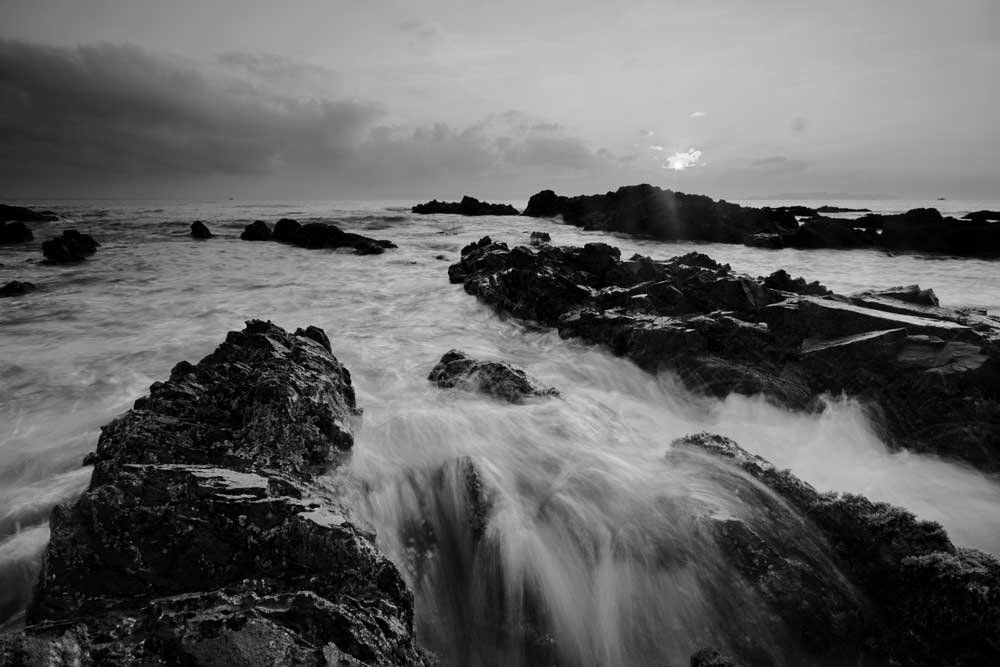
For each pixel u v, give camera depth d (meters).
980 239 30.47
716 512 4.51
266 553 3.65
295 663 2.64
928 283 20.47
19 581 4.33
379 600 3.45
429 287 17.27
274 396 5.37
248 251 27.00
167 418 5.04
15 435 7.06
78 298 15.69
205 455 4.73
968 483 6.55
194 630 2.72
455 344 11.22
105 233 35.25
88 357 10.25
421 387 8.39
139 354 10.44
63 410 7.91
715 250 32.09
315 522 3.80
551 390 7.74
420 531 5.01
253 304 14.98
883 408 7.62
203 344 11.12
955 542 5.64
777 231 38.69
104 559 3.49
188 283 18.27
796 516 4.61
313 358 6.79
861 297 11.26
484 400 7.38
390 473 5.50
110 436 4.96
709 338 9.23
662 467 5.59
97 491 3.79
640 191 41.59
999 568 3.95
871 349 8.16
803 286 12.57
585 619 4.31
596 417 7.26
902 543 4.20
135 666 2.56
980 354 7.63
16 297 15.77
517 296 13.32
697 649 3.95
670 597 4.21
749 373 8.41
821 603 3.91
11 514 5.12
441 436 6.28
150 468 4.08
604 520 4.81
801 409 7.97
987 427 6.91
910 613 3.92
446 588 4.66
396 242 32.41
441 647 4.25
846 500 4.63
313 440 5.22
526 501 5.16
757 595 3.98
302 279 19.22
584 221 43.81
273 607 2.96
